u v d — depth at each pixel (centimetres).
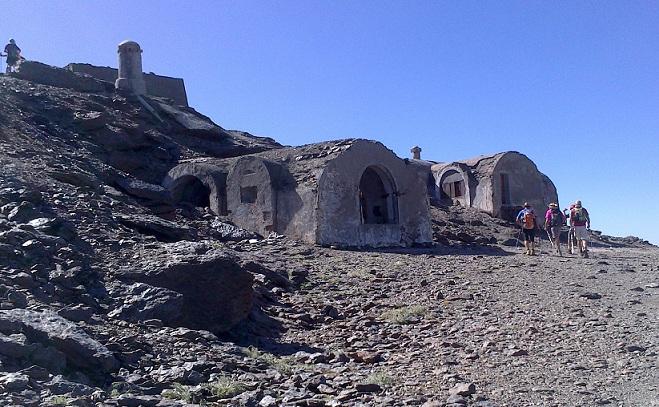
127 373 654
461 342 949
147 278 906
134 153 2311
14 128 1902
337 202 1977
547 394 704
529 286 1362
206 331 868
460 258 1802
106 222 1198
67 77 2720
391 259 1714
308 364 822
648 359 829
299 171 2019
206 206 2202
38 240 916
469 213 3014
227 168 2177
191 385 650
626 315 1080
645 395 691
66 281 843
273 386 685
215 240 1694
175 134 2741
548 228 2341
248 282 964
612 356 848
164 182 2230
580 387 727
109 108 2600
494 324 1050
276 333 985
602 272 1552
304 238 1936
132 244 1069
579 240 1952
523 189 3222
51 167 1587
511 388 729
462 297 1245
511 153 3216
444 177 3384
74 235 1017
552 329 1001
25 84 2497
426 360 859
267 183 2016
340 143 2095
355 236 2009
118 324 791
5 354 580
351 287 1332
